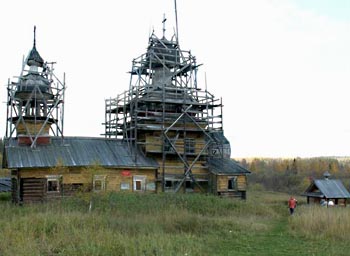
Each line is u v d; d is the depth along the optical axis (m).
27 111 39.84
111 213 28.42
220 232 23.58
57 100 40.50
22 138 39.00
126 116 45.88
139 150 44.16
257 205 38.25
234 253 18.47
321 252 18.94
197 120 45.78
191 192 44.34
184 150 44.22
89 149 41.12
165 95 45.44
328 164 133.25
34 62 40.47
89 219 22.77
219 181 44.19
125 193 36.69
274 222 30.69
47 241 17.59
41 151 38.56
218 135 55.81
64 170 36.41
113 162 40.19
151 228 22.33
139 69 48.44
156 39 48.69
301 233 24.28
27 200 36.38
